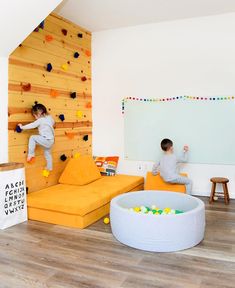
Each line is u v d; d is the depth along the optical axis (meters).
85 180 4.16
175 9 4.01
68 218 3.15
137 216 2.57
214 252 2.52
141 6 3.91
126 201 3.24
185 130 4.46
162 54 4.54
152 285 2.01
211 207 3.86
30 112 3.74
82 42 4.78
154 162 4.70
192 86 4.38
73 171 4.20
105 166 4.77
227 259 2.39
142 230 2.56
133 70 4.75
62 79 4.33
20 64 3.57
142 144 4.76
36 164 3.85
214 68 4.24
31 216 3.37
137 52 4.71
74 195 3.55
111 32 4.87
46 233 2.95
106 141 5.03
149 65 4.63
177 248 2.54
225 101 4.20
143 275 2.15
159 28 4.53
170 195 3.37
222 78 4.20
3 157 3.37
